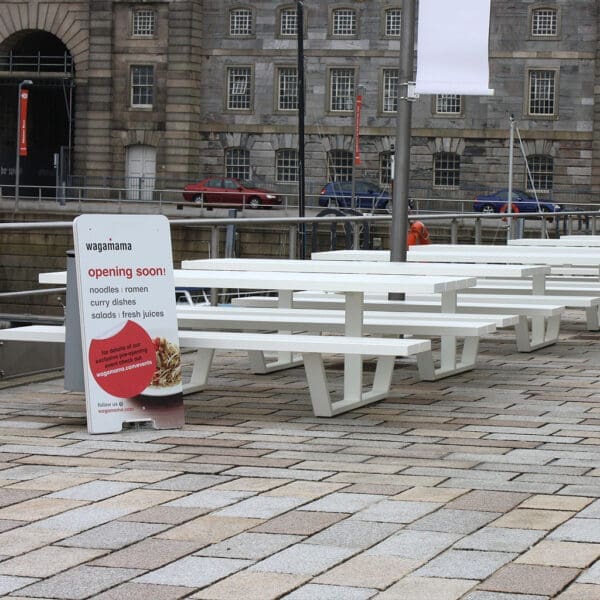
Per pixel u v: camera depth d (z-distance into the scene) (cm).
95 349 960
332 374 1298
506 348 1509
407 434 960
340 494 762
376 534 675
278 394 1166
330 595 577
